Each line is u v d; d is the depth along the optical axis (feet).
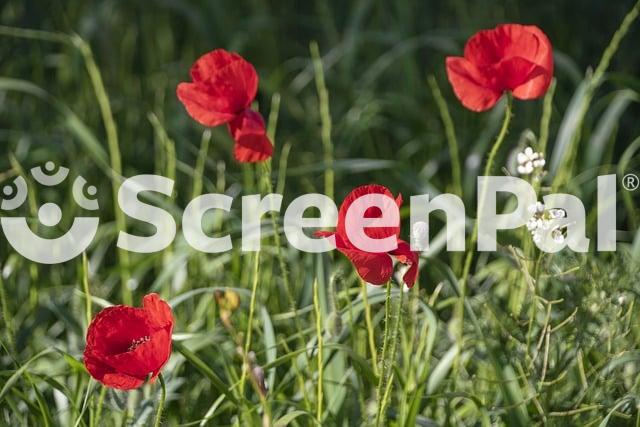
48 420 10.30
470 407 11.26
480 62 10.23
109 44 21.99
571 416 10.78
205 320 13.92
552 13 22.99
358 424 11.09
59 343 13.64
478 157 17.30
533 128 19.93
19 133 19.29
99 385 11.35
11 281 14.64
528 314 11.40
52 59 22.15
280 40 24.77
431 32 21.76
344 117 19.92
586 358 11.23
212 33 22.27
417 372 11.25
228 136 19.90
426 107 21.17
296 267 13.97
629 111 21.21
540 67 10.10
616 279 11.02
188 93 9.77
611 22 22.21
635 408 10.93
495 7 23.15
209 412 10.83
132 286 13.73
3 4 23.72
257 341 12.92
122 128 20.86
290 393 12.38
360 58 23.72
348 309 10.95
